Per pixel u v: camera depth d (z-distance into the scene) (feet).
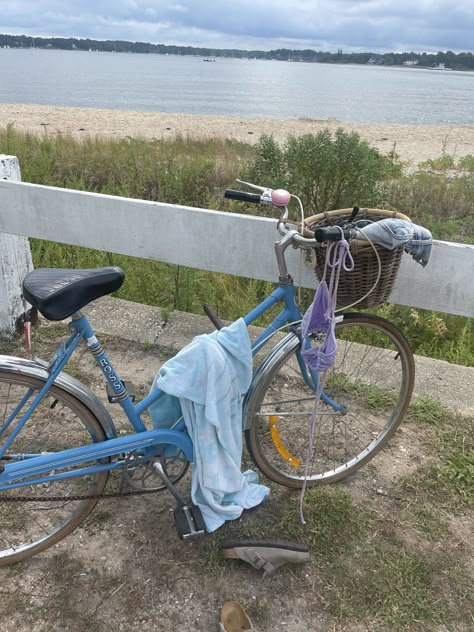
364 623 6.82
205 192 25.63
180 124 69.62
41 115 73.10
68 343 6.73
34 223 11.41
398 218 7.54
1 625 6.70
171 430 7.25
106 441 7.09
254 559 7.22
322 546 7.75
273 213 21.18
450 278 9.32
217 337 7.08
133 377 11.18
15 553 7.41
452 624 6.84
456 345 14.89
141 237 10.93
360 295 7.09
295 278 10.25
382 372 10.90
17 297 12.08
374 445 8.98
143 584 7.21
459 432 9.84
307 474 8.41
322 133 20.51
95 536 7.84
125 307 13.51
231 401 7.25
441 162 41.01
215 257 10.63
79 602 6.98
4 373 6.59
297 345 7.60
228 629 6.59
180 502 7.52
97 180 28.48
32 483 6.97
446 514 8.36
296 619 6.85
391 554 7.68
